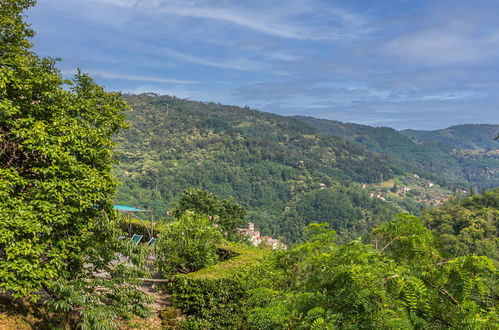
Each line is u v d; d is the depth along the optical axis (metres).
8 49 6.36
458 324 2.36
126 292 5.95
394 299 2.49
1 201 4.77
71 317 5.57
